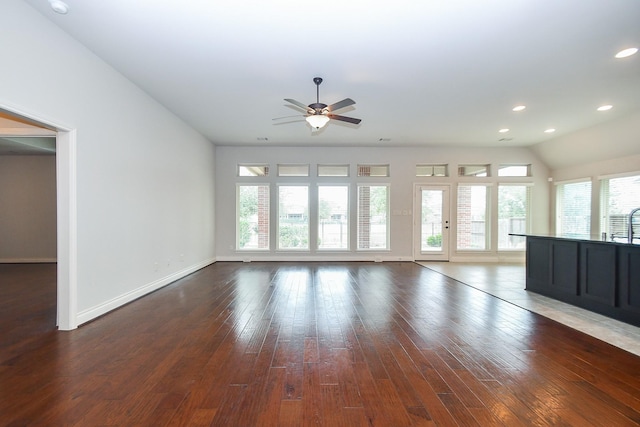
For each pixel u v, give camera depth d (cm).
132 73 361
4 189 686
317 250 732
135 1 238
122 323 310
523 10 246
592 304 354
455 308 366
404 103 452
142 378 207
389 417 170
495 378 210
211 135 634
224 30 275
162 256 467
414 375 213
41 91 259
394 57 320
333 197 743
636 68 343
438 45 297
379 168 743
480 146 728
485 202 741
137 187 400
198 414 171
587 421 167
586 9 244
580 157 642
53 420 165
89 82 312
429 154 737
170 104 459
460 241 741
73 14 255
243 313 344
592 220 630
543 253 427
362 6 242
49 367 221
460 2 237
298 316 335
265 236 733
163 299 399
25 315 331
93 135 320
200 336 279
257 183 725
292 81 379
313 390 195
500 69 347
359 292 440
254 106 466
